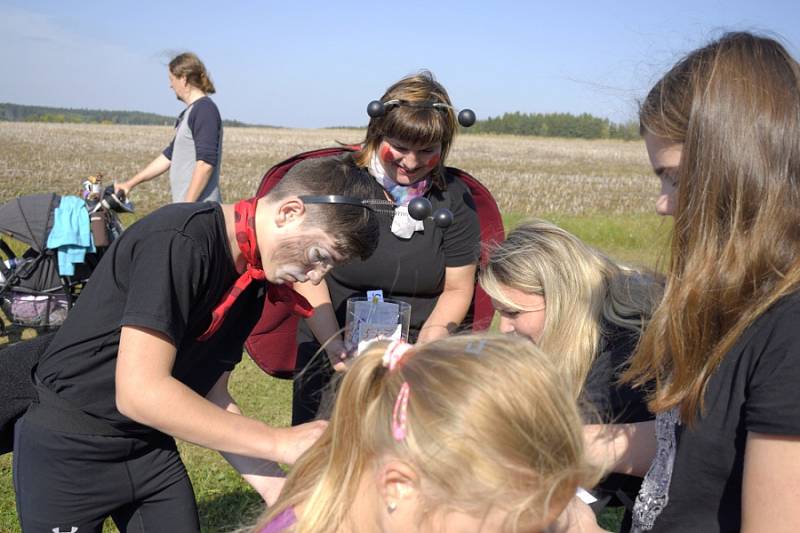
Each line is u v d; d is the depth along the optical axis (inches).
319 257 70.2
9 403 76.2
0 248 227.1
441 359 47.5
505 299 81.5
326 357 109.4
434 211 107.0
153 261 67.4
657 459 58.7
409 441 45.3
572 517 62.2
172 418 66.4
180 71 206.8
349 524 50.8
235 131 2871.6
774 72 47.5
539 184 1183.6
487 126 3791.8
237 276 75.8
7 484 140.2
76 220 213.3
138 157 1316.4
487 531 45.3
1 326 235.6
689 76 50.6
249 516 132.7
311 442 71.1
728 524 51.6
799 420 44.1
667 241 58.6
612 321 76.2
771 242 46.6
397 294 111.3
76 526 79.8
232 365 86.4
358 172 73.0
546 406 44.6
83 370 73.9
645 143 55.8
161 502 83.7
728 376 49.1
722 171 47.5
